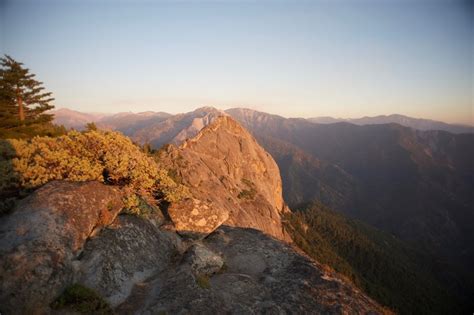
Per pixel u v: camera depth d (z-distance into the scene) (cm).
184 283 959
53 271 777
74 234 912
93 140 1421
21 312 693
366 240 13712
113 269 919
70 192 1027
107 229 1038
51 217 901
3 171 1080
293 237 9675
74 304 775
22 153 1266
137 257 1023
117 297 867
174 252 1193
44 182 1127
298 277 1183
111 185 1306
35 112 3694
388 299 8638
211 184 5238
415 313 8506
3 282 702
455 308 10100
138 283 959
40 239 822
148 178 1434
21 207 924
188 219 1431
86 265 877
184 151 5991
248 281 1113
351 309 1030
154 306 849
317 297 1065
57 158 1217
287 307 991
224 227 1630
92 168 1274
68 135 1472
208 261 1144
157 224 1322
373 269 11112
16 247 776
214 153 8281
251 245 1445
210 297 936
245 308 949
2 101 3394
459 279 13950
